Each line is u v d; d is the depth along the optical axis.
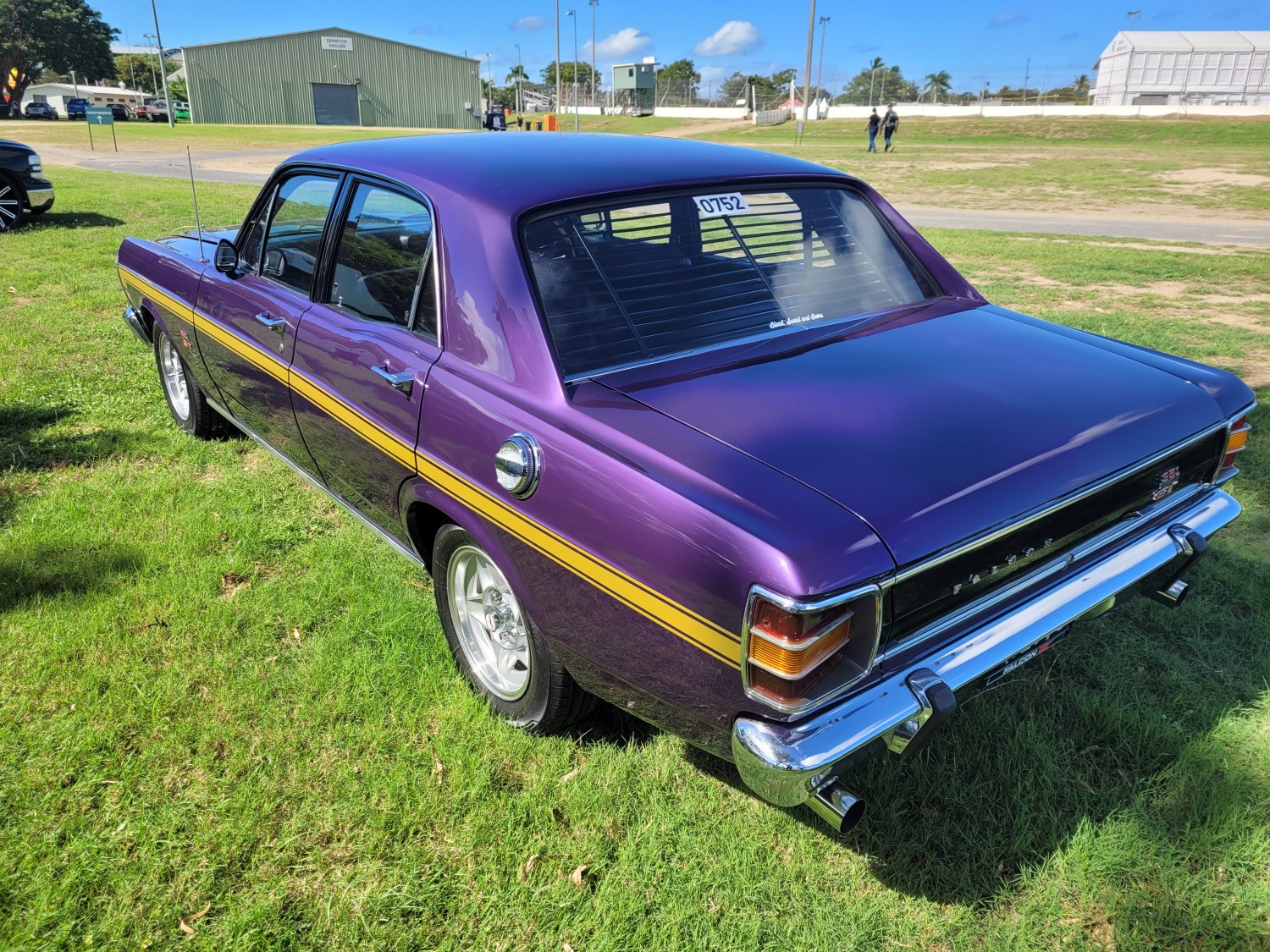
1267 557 3.74
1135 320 7.56
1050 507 2.10
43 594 3.41
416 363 2.72
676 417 2.21
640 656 2.13
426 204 2.76
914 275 3.25
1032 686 2.95
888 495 1.93
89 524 3.93
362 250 3.07
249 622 3.29
